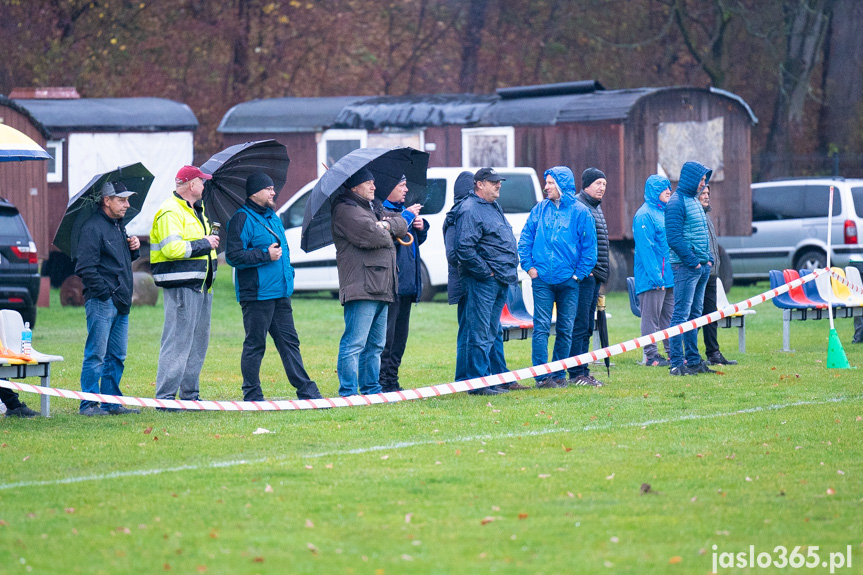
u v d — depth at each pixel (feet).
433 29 438.81
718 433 100.58
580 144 271.08
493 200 127.44
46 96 301.63
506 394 126.31
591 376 134.92
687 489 80.48
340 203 118.73
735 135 285.43
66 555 65.77
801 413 110.32
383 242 117.91
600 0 442.09
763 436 98.99
